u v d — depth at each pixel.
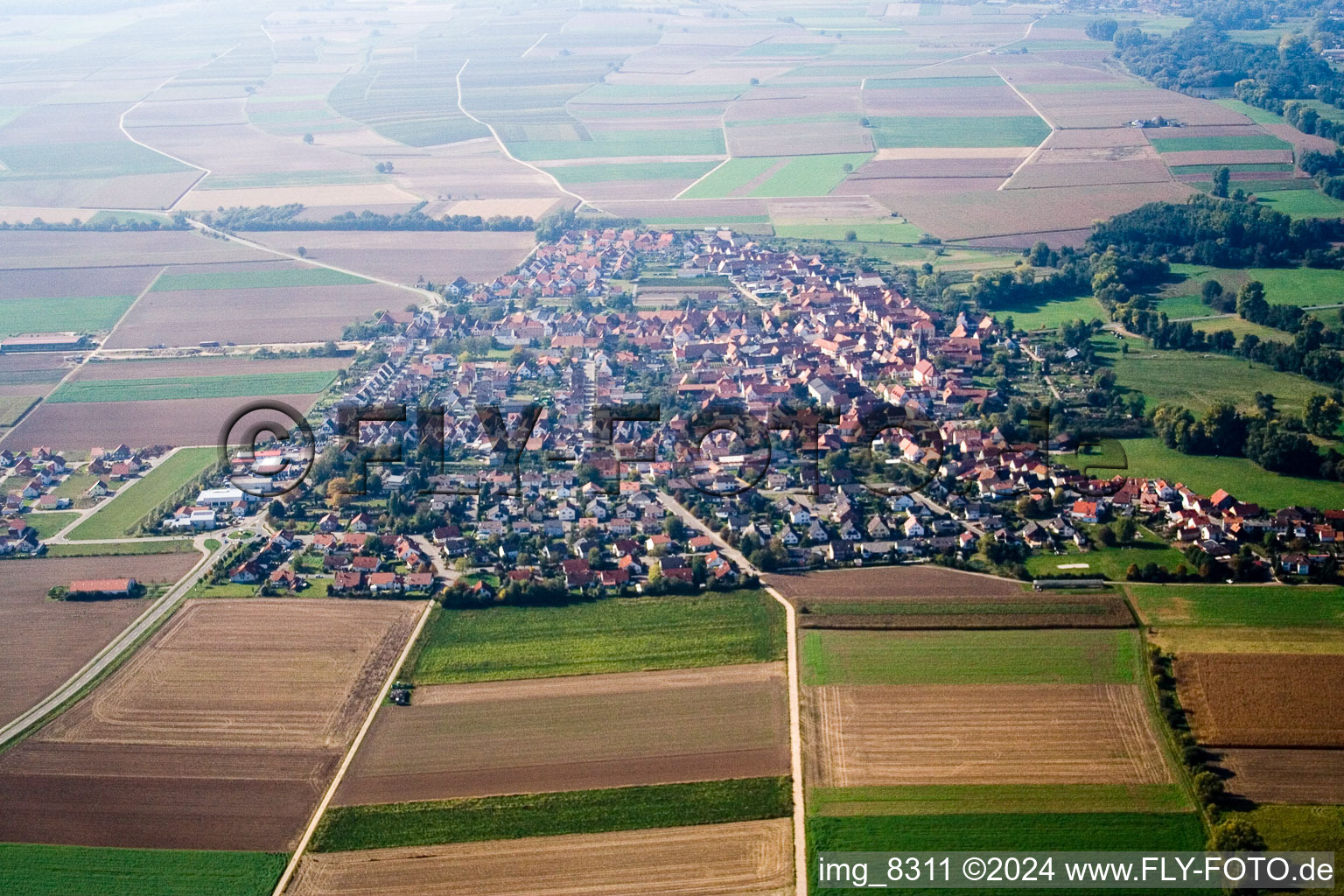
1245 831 164.88
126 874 167.12
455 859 168.25
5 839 173.88
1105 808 173.88
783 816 174.25
